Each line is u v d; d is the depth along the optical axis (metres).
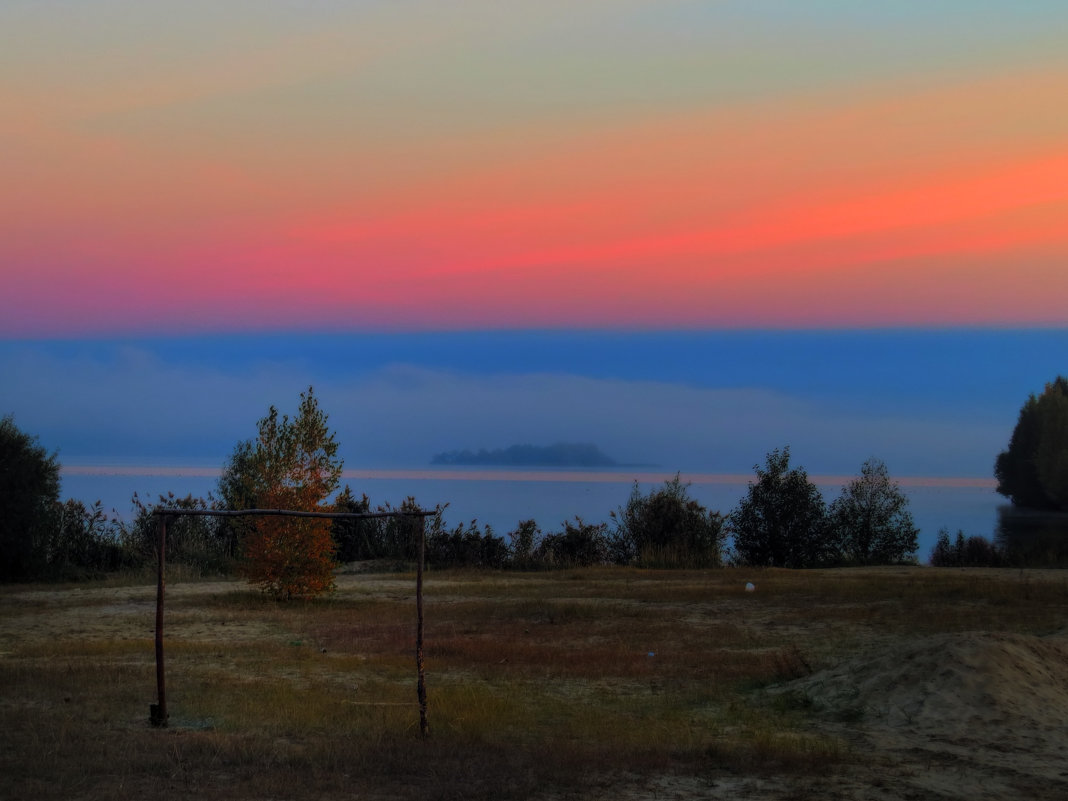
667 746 9.09
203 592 23.25
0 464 26.06
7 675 11.96
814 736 9.70
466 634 16.95
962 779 8.12
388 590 24.22
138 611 20.00
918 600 19.64
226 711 10.17
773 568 29.98
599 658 14.19
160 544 9.72
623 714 10.77
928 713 10.09
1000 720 9.73
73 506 29.78
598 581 26.02
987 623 16.33
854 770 8.38
